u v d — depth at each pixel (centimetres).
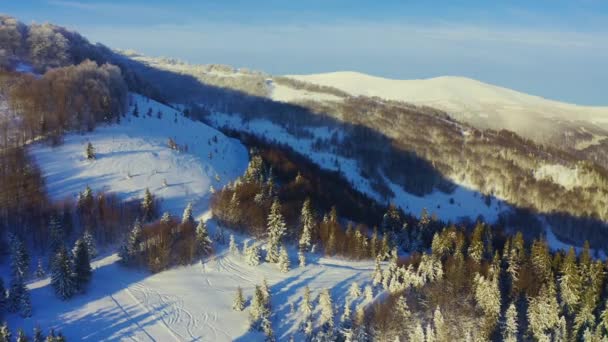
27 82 17362
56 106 16012
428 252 12669
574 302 9325
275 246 10962
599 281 9700
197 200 13488
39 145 14375
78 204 11631
